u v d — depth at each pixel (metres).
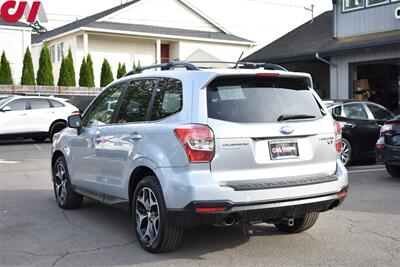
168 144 4.98
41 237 6.01
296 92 5.44
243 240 5.78
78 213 7.24
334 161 5.49
